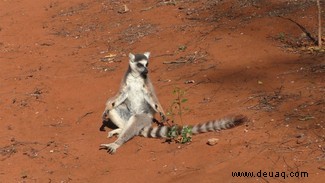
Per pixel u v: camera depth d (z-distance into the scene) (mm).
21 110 13422
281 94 11742
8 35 19844
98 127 12141
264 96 11820
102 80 14656
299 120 10414
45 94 14227
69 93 14148
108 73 15148
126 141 11094
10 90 14789
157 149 10602
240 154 9656
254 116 10977
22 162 10914
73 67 16031
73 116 12828
